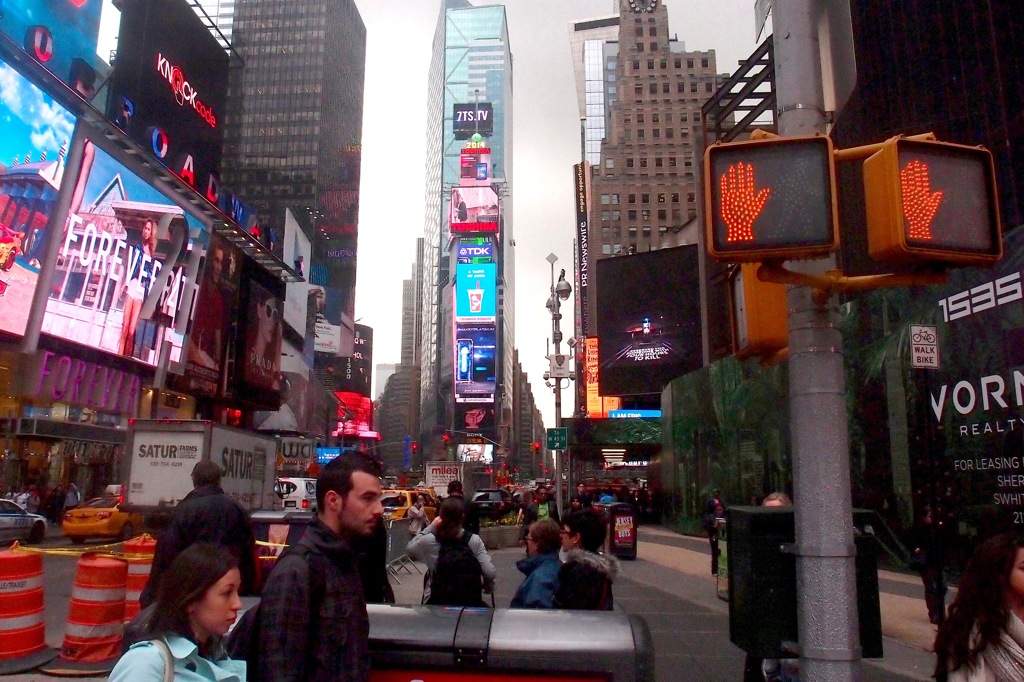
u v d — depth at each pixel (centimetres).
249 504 2086
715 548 1688
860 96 2767
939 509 1529
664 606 1297
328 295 11412
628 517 2169
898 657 909
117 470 4062
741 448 2661
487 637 318
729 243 312
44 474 3562
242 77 15050
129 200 4009
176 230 4447
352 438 10725
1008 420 1365
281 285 6138
